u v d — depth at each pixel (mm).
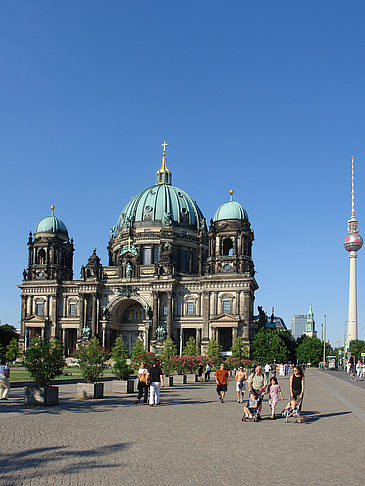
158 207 194750
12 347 174875
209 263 168000
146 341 171625
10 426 31469
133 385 61500
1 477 19688
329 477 20484
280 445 27062
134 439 28094
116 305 178875
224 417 38688
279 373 135375
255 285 175125
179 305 172625
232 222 167875
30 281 183875
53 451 24406
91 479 19734
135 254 180500
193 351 151250
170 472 20953
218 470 21406
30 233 188625
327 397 58406
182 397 56438
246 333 160750
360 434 30875
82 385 51781
